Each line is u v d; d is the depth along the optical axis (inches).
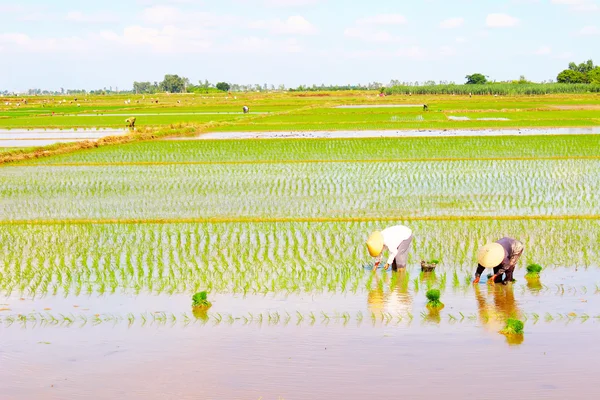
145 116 2281.0
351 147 1176.2
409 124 1688.0
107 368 298.2
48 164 1023.0
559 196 715.4
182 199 727.7
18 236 568.1
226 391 273.3
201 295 377.1
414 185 794.8
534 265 429.7
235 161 1027.9
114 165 1005.8
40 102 4399.6
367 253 500.4
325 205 683.4
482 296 396.2
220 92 6397.6
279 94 5187.0
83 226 606.9
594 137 1279.5
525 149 1114.1
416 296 397.4
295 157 1065.5
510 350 312.3
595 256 485.1
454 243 526.6
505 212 639.1
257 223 610.9
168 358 308.3
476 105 2699.3
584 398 263.3
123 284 426.6
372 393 269.6
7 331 346.0
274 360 303.9
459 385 276.1
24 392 275.4
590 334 332.2
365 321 354.6
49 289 417.7
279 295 400.8
